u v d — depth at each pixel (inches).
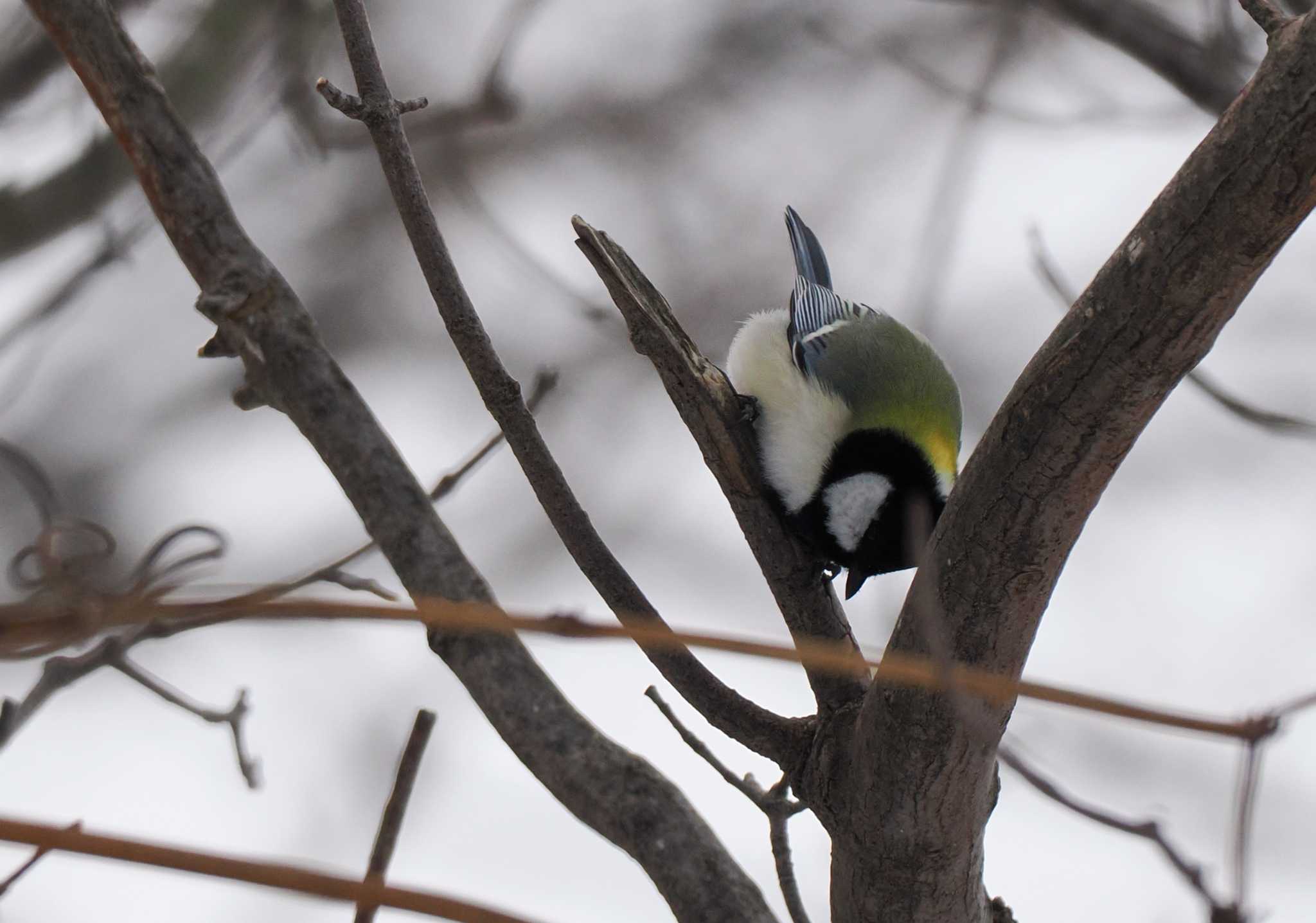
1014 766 189.8
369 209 810.8
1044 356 212.2
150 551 206.5
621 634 151.9
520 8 592.1
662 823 165.5
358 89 249.1
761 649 154.5
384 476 181.5
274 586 167.5
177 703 236.7
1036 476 214.4
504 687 171.0
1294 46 186.5
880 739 233.5
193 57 560.1
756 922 161.2
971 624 224.8
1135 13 533.6
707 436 310.2
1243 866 159.5
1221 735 155.3
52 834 137.1
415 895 141.0
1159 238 200.2
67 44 189.6
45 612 153.1
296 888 139.8
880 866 247.8
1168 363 205.0
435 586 174.1
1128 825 173.6
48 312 501.0
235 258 187.0
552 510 249.3
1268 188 191.0
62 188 527.8
